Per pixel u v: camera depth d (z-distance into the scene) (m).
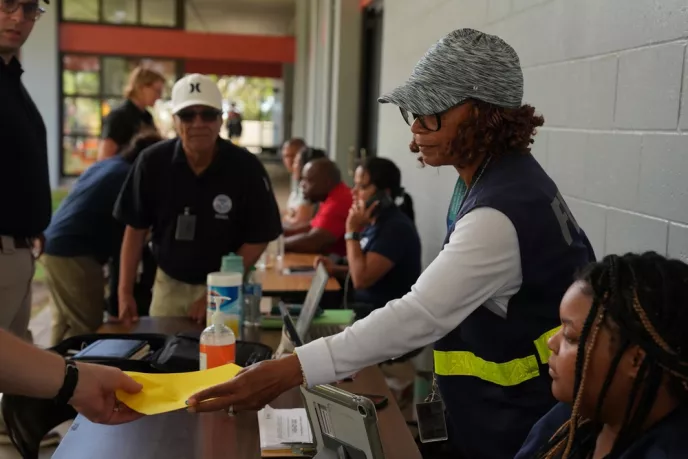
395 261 3.13
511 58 1.44
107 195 3.60
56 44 14.20
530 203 1.41
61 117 14.66
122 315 2.86
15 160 2.42
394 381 3.72
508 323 1.48
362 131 7.03
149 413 1.31
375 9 6.52
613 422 1.05
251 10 17.56
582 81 2.09
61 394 1.24
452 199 1.66
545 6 2.34
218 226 2.79
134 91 4.43
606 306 1.00
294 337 2.03
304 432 1.63
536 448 1.29
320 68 9.63
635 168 1.81
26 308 2.65
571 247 1.46
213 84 2.68
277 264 3.68
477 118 1.43
